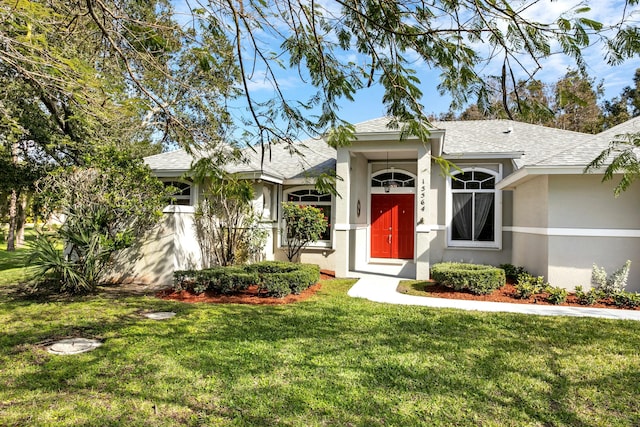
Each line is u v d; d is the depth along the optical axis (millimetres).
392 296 9211
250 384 4207
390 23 3072
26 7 3385
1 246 23516
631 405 3912
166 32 3795
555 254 9500
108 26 3990
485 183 13391
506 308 8047
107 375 4398
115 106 4301
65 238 9117
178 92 5426
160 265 10273
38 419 3479
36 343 5477
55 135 10070
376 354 5133
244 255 11984
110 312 7242
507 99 3039
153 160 15195
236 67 4207
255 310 7496
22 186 12594
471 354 5199
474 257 13273
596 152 9250
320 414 3629
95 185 8945
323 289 9961
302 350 5238
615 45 2469
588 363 4945
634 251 9070
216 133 4617
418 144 11430
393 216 15352
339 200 11977
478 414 3684
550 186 9562
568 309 8008
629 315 7520
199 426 3408
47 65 3697
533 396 4051
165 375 4402
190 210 10930
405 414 3654
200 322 6570
